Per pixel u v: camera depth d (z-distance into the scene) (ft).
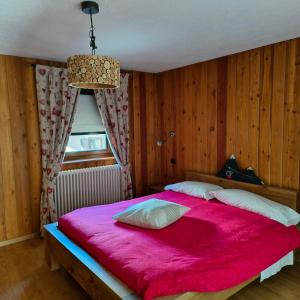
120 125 13.38
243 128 11.02
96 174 12.80
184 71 13.26
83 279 6.70
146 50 10.23
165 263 5.87
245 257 6.64
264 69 10.14
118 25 7.62
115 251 6.48
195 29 8.09
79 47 9.59
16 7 6.32
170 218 7.97
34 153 11.39
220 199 10.18
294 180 9.61
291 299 7.22
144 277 5.41
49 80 11.12
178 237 7.18
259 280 7.79
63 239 8.02
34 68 11.09
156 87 15.01
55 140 11.52
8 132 10.71
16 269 8.92
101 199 13.06
